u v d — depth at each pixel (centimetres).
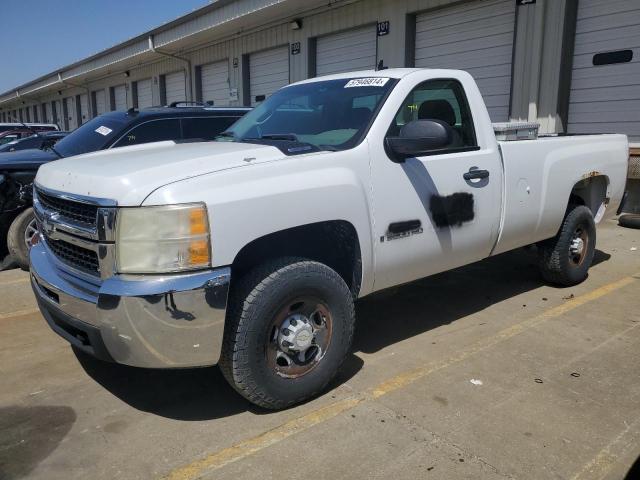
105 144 684
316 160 338
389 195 371
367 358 412
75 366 403
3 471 282
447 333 459
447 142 360
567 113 1044
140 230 285
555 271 560
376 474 277
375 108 385
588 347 427
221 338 299
